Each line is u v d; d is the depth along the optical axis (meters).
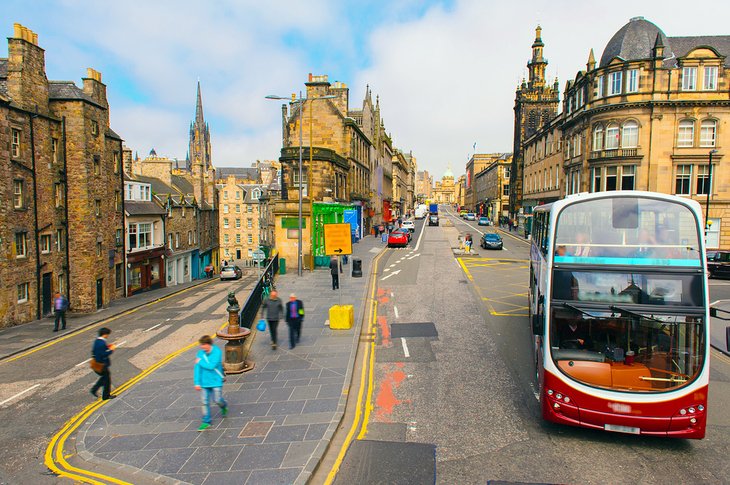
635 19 40.97
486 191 115.50
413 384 11.66
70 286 28.47
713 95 36.69
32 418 10.91
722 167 36.91
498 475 7.68
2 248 22.86
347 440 8.88
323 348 14.17
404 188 132.50
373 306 20.12
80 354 17.48
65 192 28.09
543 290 10.60
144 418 9.85
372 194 64.69
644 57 38.62
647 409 8.14
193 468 7.82
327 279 26.25
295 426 9.23
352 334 15.63
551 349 8.83
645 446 8.66
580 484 7.45
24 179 24.72
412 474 7.71
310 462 7.89
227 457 8.13
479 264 32.47
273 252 31.31
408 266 31.47
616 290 8.59
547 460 8.16
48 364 16.14
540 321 9.68
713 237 37.25
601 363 8.52
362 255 36.91
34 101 25.67
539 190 61.00
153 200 44.56
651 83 37.75
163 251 42.84
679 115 37.28
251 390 11.09
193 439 8.83
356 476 7.66
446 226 76.81
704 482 7.52
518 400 10.70
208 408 9.29
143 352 17.03
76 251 28.50
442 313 18.86
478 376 12.17
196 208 53.69
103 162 31.06
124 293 35.50
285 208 30.73
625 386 8.36
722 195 36.97
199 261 54.84
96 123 30.44
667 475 7.71
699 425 8.05
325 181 40.19
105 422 9.72
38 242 25.70
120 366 15.20
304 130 46.88
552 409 8.72
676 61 38.47
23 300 24.73
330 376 11.91
